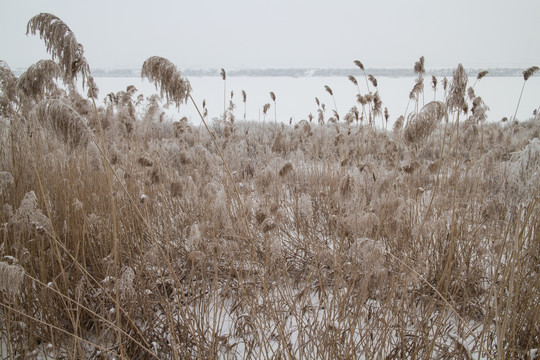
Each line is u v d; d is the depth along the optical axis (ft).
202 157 14.46
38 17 6.40
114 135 15.96
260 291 10.15
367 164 9.11
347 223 8.62
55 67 6.80
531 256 9.34
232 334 9.61
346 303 8.67
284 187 15.58
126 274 8.09
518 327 8.35
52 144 13.55
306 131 21.31
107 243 11.71
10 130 12.09
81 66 6.62
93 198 12.71
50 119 6.12
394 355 7.94
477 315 9.90
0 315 8.61
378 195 9.55
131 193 13.94
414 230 11.32
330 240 13.41
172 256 12.26
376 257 7.77
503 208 12.02
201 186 13.23
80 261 10.52
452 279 10.46
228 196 11.46
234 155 19.67
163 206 12.69
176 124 19.40
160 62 6.89
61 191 11.85
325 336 8.14
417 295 10.68
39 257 9.53
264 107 27.58
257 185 10.17
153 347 8.43
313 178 18.75
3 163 12.30
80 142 6.35
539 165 6.29
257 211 9.56
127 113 16.80
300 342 8.55
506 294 9.80
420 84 14.52
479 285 10.48
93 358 8.05
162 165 15.55
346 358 7.51
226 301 10.74
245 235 10.85
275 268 10.67
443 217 10.78
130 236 12.02
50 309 8.63
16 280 5.73
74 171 13.06
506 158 17.11
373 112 18.24
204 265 10.66
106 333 8.20
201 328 9.13
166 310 8.71
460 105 9.50
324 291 8.68
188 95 7.16
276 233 9.70
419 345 7.98
